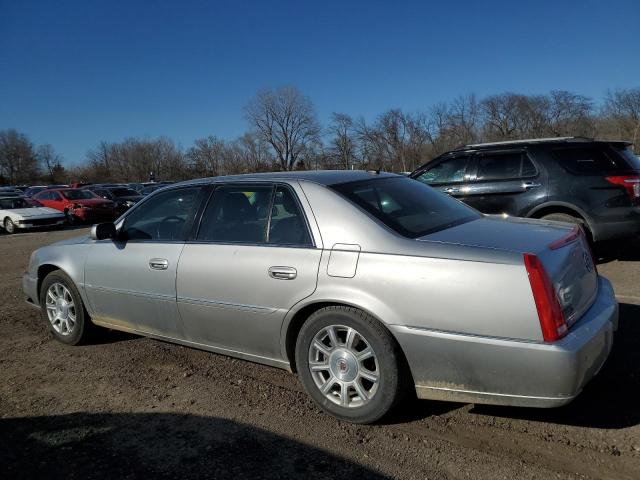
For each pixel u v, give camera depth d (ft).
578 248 10.93
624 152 22.43
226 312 12.50
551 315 9.14
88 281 15.67
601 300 10.99
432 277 9.85
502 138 192.65
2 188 139.54
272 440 10.62
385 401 10.43
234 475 9.53
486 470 9.31
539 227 11.63
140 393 13.07
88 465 10.05
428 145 192.65
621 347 14.03
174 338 14.07
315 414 11.58
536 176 22.95
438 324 9.77
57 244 17.33
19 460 10.32
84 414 12.12
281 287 11.48
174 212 14.28
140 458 10.21
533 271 9.25
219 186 13.58
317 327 11.11
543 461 9.48
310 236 11.43
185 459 10.11
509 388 9.44
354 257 10.68
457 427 10.73
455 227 11.60
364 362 10.75
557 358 8.96
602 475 9.02
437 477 9.20
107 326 15.76
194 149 262.06
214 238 13.10
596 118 190.39
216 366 14.55
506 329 9.29
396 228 10.91
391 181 13.46
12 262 35.76
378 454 9.96
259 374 13.88
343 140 197.67
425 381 10.17
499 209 23.82
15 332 18.43
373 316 10.37
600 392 11.78
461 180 24.91
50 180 306.96
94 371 14.60
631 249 26.37
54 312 17.11
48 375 14.52
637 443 9.83
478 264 9.60
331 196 11.64
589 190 21.98
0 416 12.23
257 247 12.10
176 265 13.41
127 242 14.93
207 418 11.65
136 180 280.51
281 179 12.55
